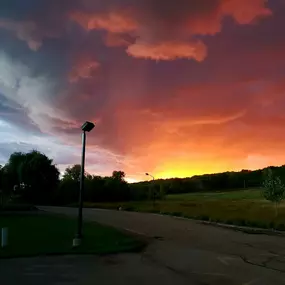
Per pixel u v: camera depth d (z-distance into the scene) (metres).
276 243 22.00
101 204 82.56
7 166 68.38
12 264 12.70
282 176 57.53
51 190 75.62
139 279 11.02
